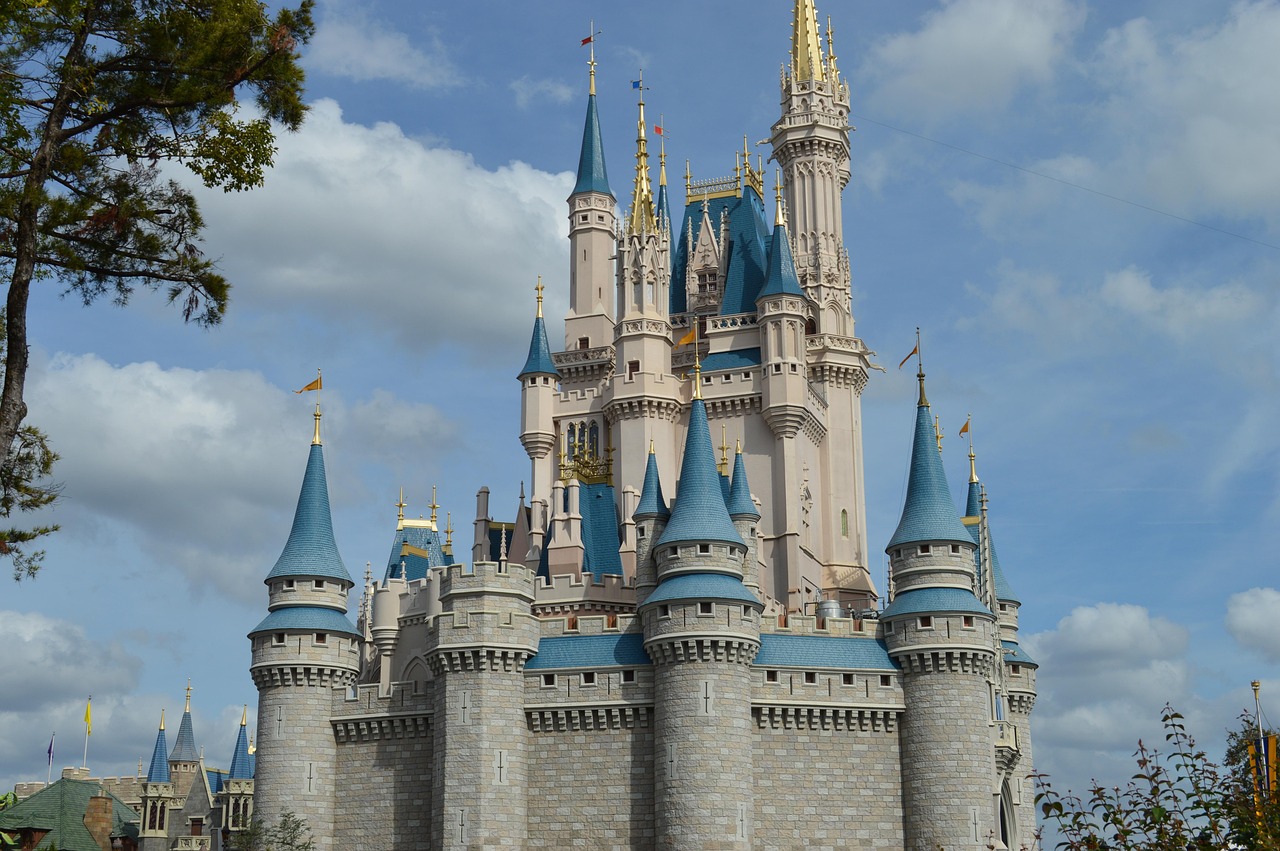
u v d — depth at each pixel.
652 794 78.88
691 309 122.06
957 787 79.62
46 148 44.97
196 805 126.56
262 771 84.25
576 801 79.88
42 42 45.94
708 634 78.38
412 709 83.25
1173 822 41.78
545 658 82.31
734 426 109.88
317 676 85.25
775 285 110.56
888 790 80.88
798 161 121.62
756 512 89.81
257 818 83.75
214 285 47.28
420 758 82.88
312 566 87.44
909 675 82.12
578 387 116.62
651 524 86.25
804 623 83.50
